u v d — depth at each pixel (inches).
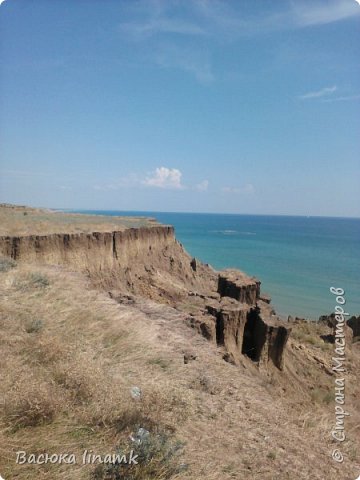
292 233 7288.4
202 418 210.4
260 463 180.9
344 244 4810.5
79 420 177.5
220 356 355.9
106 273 1264.8
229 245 4532.5
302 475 184.2
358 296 1862.7
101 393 199.2
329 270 2662.4
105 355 265.9
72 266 1093.8
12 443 155.1
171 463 154.9
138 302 460.1
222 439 193.6
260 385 323.6
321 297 1818.4
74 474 143.9
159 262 1792.6
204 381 261.6
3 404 172.4
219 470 164.4
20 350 236.5
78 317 326.6
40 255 983.6
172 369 269.4
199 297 564.1
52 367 221.6
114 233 1425.9
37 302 347.3
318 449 225.5
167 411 205.3
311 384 510.3
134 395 211.9
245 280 731.4
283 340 499.5
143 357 277.6
